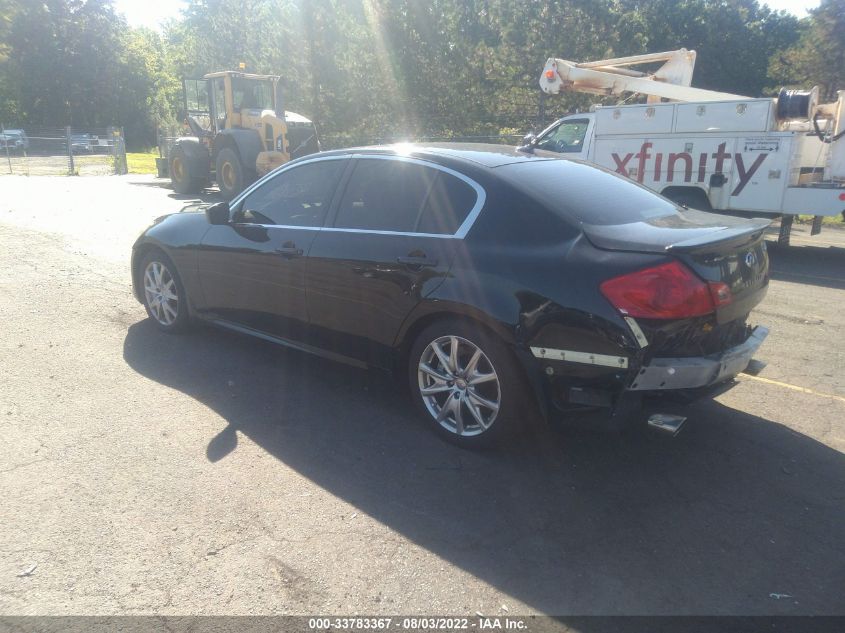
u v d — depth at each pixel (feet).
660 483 12.74
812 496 12.42
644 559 10.53
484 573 10.12
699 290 11.76
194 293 18.88
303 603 9.43
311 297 15.81
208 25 120.37
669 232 12.65
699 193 37.55
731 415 15.78
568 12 83.87
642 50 85.92
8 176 84.12
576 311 11.88
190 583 9.77
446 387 13.92
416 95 87.25
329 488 12.28
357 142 89.71
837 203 33.76
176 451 13.44
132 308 22.80
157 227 19.81
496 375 12.98
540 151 16.61
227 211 18.03
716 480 12.89
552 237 12.63
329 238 15.44
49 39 177.17
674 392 12.30
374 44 86.74
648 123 38.29
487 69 85.51
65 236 35.40
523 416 13.12
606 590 9.83
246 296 17.42
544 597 9.66
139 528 10.97
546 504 11.95
